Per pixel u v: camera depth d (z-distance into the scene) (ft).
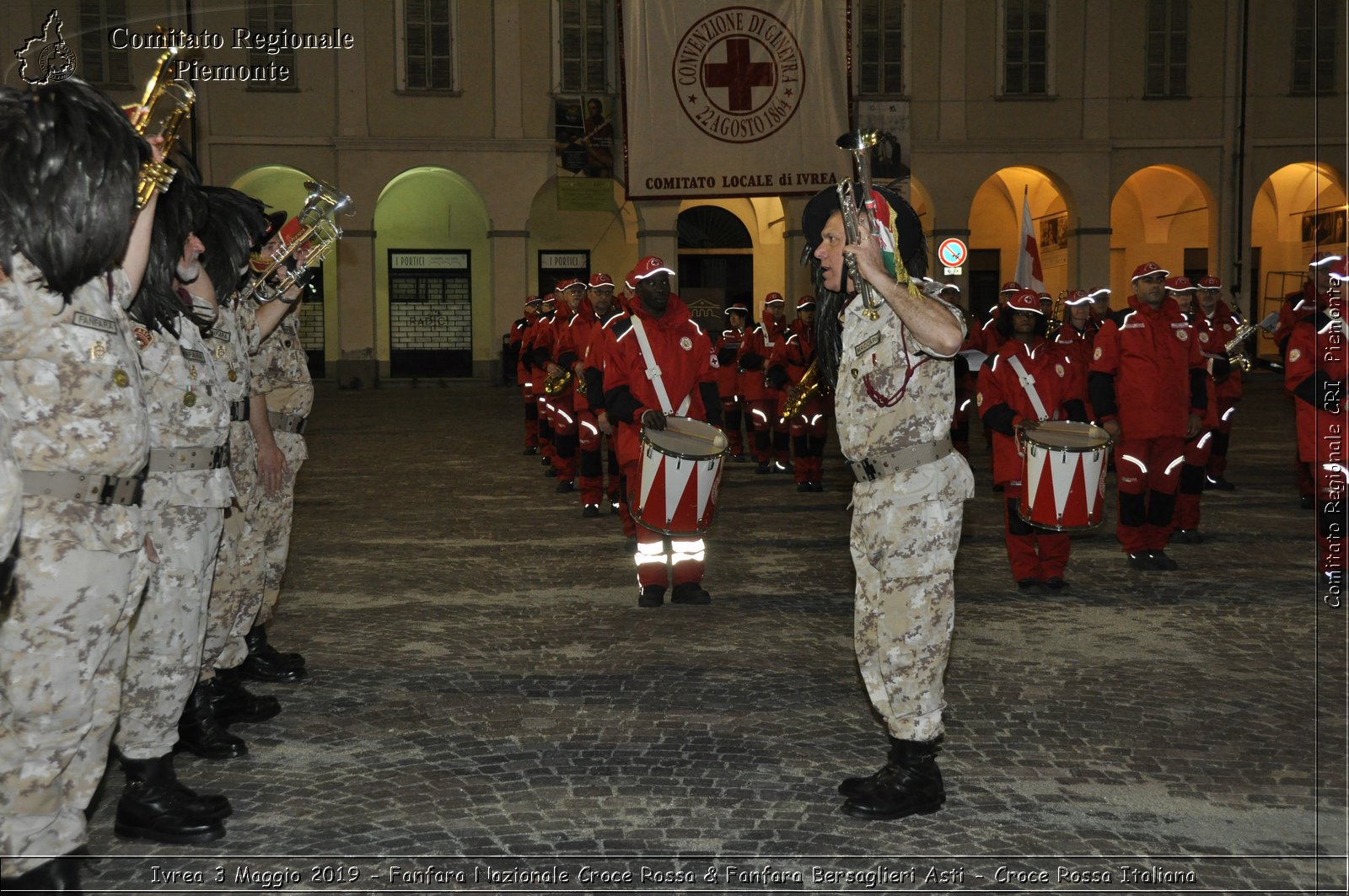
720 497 43.91
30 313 11.60
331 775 16.53
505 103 109.50
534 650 22.98
